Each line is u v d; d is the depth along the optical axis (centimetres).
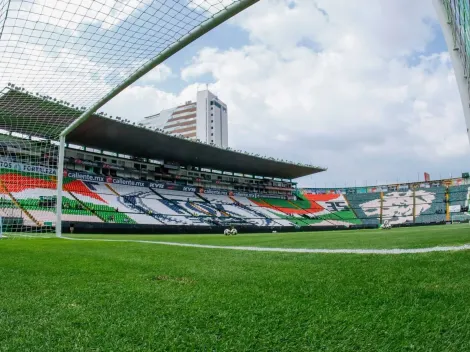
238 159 4306
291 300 225
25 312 207
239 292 254
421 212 4928
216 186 4772
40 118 1134
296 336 159
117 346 151
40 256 566
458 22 362
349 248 602
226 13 560
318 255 500
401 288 245
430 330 158
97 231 2647
